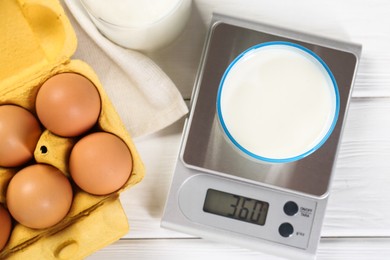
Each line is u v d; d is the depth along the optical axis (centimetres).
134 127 74
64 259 64
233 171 71
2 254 64
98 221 64
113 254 77
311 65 69
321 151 71
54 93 60
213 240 73
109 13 66
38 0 62
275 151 67
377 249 77
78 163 61
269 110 68
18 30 66
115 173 61
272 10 78
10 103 64
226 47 72
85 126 62
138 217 77
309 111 68
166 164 77
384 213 77
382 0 78
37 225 60
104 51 72
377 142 77
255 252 77
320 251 77
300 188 70
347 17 78
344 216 77
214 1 78
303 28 78
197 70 78
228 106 68
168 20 67
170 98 72
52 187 60
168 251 77
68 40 62
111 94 74
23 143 61
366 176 77
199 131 71
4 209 62
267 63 69
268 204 72
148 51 76
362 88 77
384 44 78
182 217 72
